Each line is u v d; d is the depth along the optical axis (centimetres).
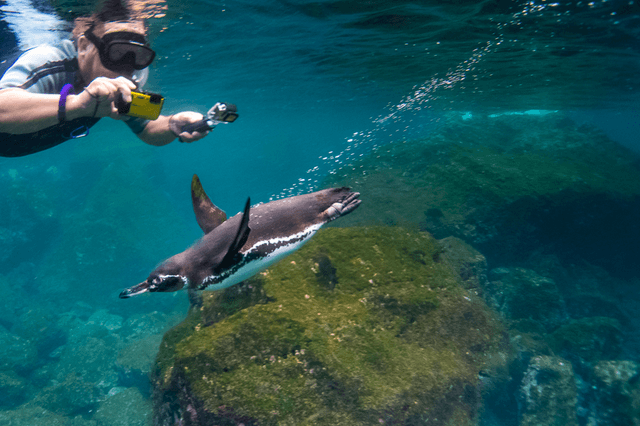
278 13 853
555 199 1391
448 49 1130
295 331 483
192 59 1280
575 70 1352
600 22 833
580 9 766
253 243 157
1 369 1454
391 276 601
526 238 1389
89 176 3234
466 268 1010
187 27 925
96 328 1770
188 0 744
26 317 1764
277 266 576
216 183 4984
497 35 965
